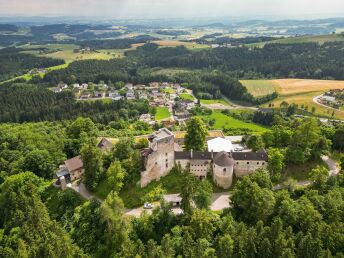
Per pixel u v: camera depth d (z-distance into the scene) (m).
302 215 103.56
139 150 149.75
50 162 161.00
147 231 110.06
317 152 146.38
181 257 92.38
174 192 132.25
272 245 92.62
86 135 193.62
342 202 109.12
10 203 137.12
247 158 139.62
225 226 101.94
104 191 137.00
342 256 88.88
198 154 141.62
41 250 103.44
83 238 118.06
